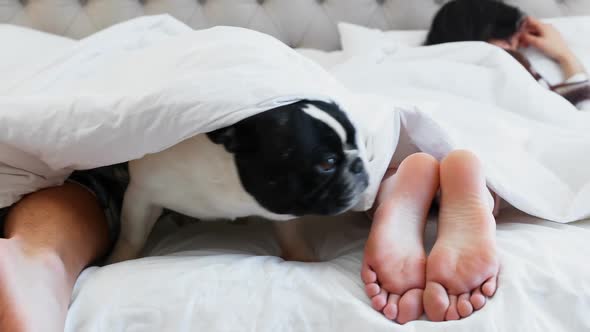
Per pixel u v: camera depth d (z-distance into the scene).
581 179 0.94
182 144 0.75
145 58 0.89
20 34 1.35
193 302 0.65
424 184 0.78
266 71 0.76
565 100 1.37
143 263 0.74
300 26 1.78
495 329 0.59
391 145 0.86
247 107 0.69
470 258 0.66
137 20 1.26
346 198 0.74
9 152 0.76
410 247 0.71
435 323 0.61
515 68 1.43
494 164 0.91
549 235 0.77
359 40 1.64
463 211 0.72
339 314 0.63
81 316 0.65
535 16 1.86
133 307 0.65
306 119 0.71
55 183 0.83
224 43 0.82
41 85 0.98
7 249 0.65
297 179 0.71
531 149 1.04
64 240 0.74
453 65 1.47
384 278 0.68
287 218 0.79
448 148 0.88
